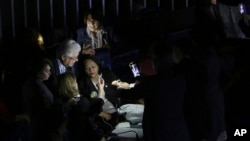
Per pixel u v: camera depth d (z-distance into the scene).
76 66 19.78
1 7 20.78
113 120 18.84
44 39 20.92
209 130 17.08
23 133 17.39
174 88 16.14
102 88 19.12
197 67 16.95
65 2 21.62
